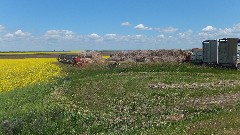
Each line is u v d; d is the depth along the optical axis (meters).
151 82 37.84
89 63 72.00
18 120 23.20
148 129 21.34
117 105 28.58
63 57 85.12
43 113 25.30
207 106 26.09
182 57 71.69
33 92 35.53
